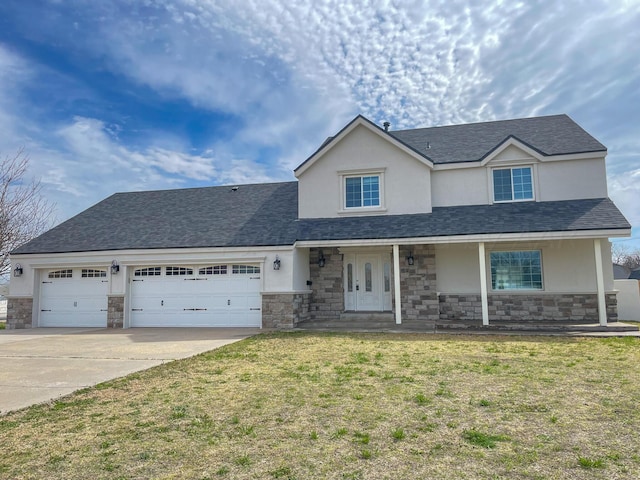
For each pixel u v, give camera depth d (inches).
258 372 299.0
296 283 589.3
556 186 584.4
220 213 705.0
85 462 154.6
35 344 462.6
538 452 157.5
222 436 178.4
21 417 207.5
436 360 332.5
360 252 639.8
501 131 690.8
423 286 603.8
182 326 619.8
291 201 714.8
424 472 142.7
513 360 330.3
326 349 392.5
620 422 187.9
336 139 638.5
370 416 200.7
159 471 146.5
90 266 645.3
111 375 299.4
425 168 617.0
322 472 143.7
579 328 488.7
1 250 919.7
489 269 595.8
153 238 649.0
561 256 573.0
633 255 2230.6
